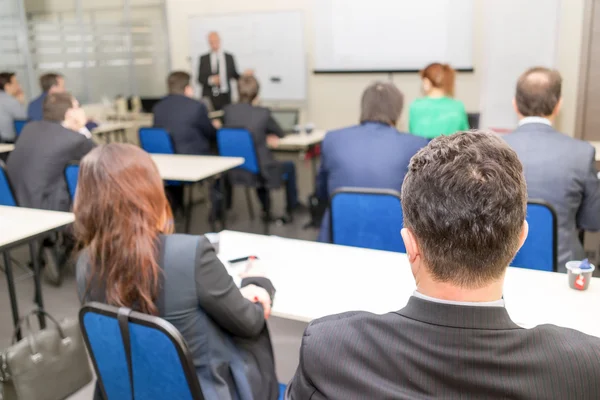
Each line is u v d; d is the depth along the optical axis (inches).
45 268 138.2
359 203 82.0
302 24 274.2
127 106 248.1
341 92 275.0
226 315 50.3
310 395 27.1
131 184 48.1
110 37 295.7
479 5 236.4
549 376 23.8
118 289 48.1
